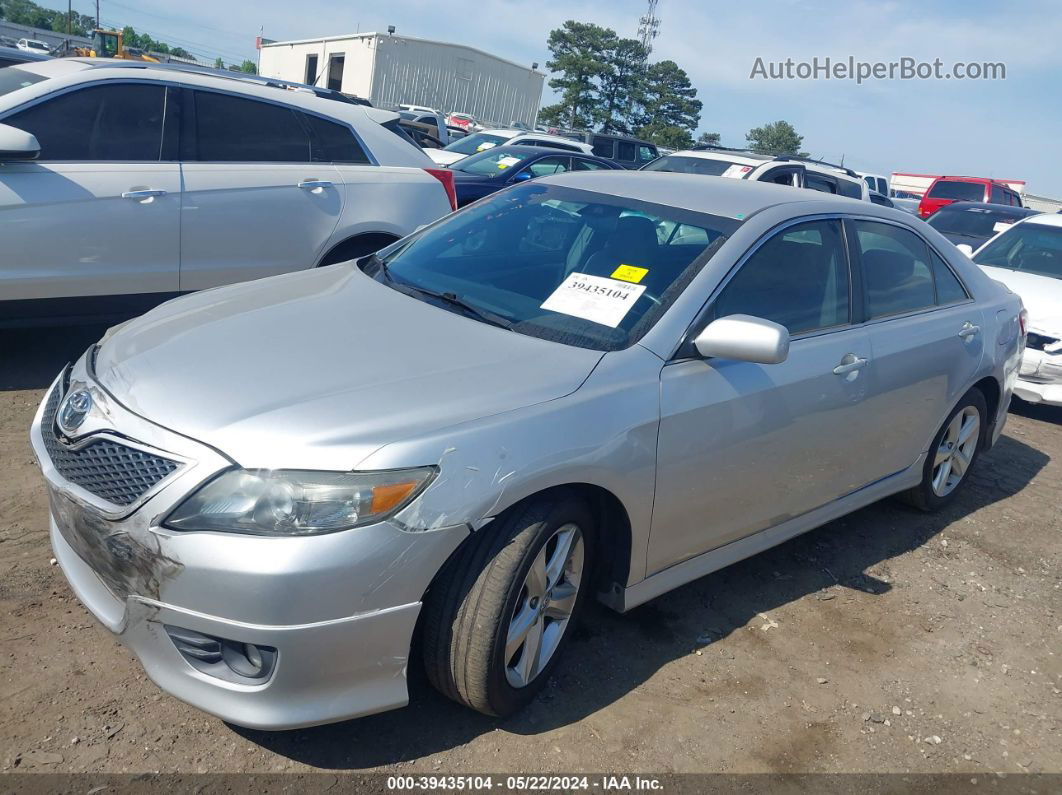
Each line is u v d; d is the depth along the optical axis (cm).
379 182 614
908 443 435
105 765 248
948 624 385
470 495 246
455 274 358
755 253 347
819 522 398
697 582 388
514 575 259
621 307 321
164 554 232
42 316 501
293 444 236
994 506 525
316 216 583
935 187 2052
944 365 434
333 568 229
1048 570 450
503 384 272
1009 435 675
